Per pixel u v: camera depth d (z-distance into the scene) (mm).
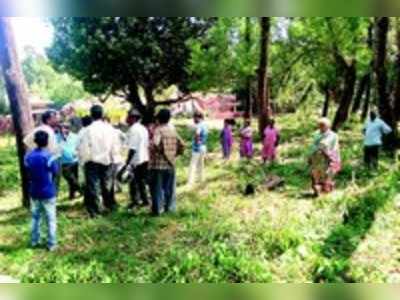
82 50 33031
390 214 10922
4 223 11297
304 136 27781
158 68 34062
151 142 11133
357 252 8773
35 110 49469
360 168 15430
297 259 8242
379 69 18734
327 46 25297
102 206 11742
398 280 7500
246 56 28594
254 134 28344
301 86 40625
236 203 12422
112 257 8625
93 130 11141
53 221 9164
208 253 8430
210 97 51625
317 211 11344
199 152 15094
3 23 12297
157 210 11203
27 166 9102
